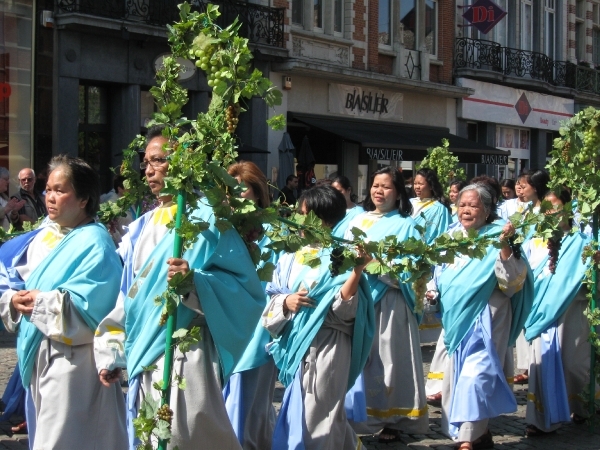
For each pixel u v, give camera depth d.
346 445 5.26
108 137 16.86
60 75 15.56
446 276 6.16
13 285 4.49
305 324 5.08
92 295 4.23
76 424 4.24
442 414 6.26
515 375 8.39
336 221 5.43
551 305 6.56
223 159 3.82
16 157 15.18
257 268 4.31
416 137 23.11
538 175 8.41
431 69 25.16
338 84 21.59
